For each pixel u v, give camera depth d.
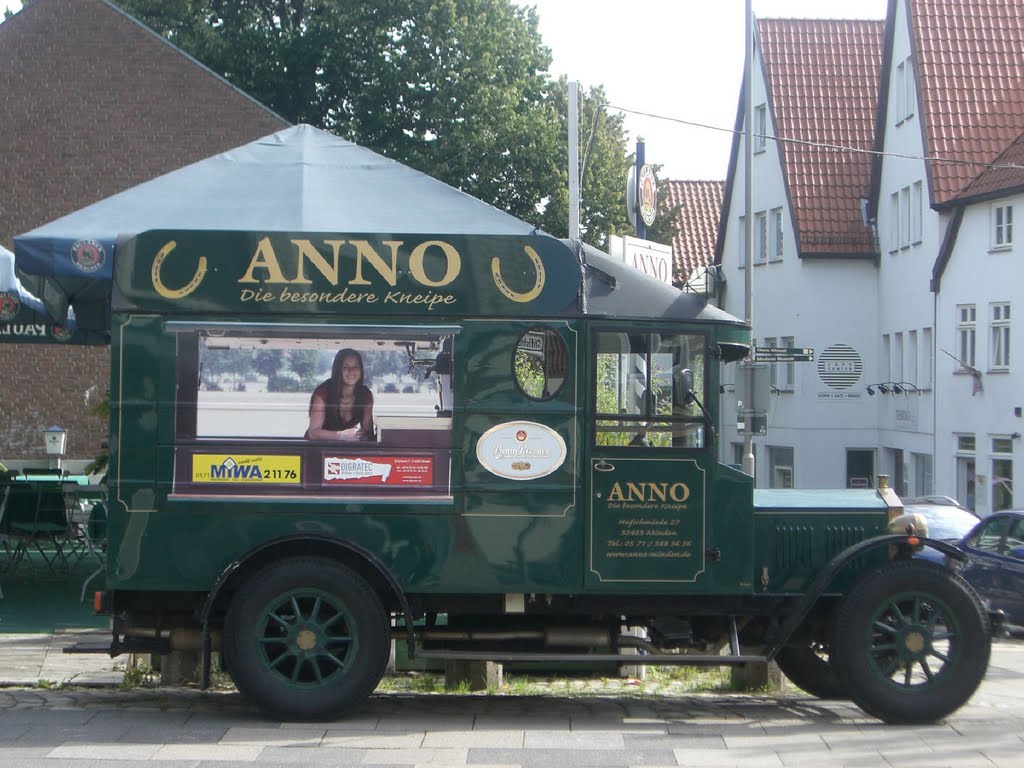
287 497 8.34
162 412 8.32
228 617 8.22
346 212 10.67
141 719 8.45
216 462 8.34
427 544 8.38
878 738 8.16
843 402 36.88
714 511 8.54
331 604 8.29
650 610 8.63
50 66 27.80
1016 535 16.81
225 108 28.06
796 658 9.92
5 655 10.86
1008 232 28.28
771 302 39.06
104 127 27.84
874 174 36.44
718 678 11.23
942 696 8.54
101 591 8.38
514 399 8.45
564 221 38.56
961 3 32.59
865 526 8.98
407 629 8.29
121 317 8.34
